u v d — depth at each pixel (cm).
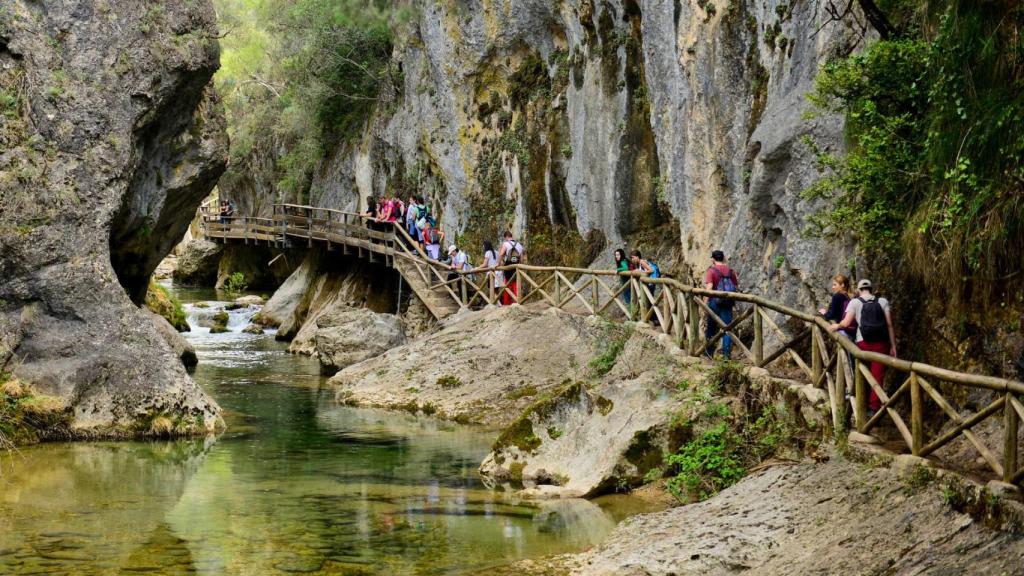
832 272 1220
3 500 1009
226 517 948
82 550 832
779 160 1388
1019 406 662
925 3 1001
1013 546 628
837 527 764
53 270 1366
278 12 3553
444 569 798
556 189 2425
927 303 1002
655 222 2108
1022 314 852
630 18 2161
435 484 1112
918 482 745
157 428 1370
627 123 2152
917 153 1002
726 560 771
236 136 4250
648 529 880
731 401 1111
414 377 1752
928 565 659
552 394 1219
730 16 1766
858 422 874
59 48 1419
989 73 872
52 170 1387
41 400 1327
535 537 898
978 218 888
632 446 1092
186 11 1575
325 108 3575
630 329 1510
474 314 1981
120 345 1388
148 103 1501
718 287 1320
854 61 1066
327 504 1008
